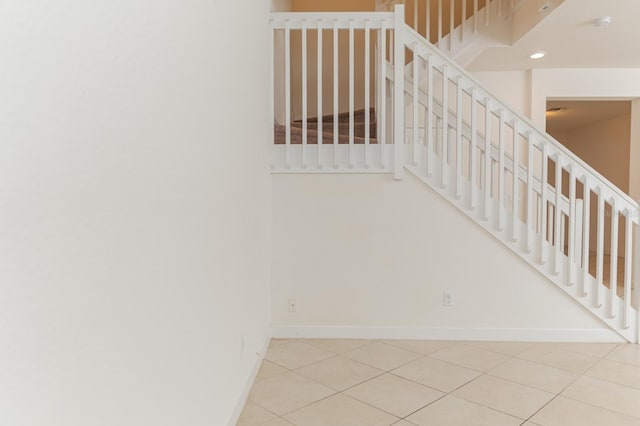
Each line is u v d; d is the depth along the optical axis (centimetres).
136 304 94
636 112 495
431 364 262
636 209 298
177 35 118
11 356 58
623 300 303
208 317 148
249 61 222
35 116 63
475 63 468
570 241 302
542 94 485
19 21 60
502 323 305
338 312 309
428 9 425
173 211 116
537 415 200
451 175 305
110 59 83
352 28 300
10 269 58
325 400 214
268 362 264
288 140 302
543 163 301
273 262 308
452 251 305
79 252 73
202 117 141
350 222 306
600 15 347
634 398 218
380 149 303
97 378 79
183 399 124
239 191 199
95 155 78
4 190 57
